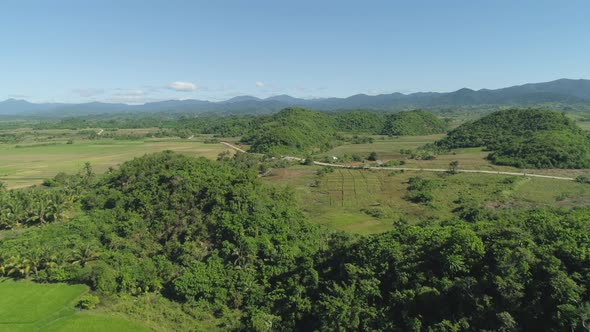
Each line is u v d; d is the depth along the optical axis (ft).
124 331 175.32
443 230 183.32
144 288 211.82
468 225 198.29
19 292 208.33
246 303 195.93
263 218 248.73
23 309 192.44
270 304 187.93
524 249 144.77
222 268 214.07
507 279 138.62
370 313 156.76
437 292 150.61
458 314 142.51
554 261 138.31
